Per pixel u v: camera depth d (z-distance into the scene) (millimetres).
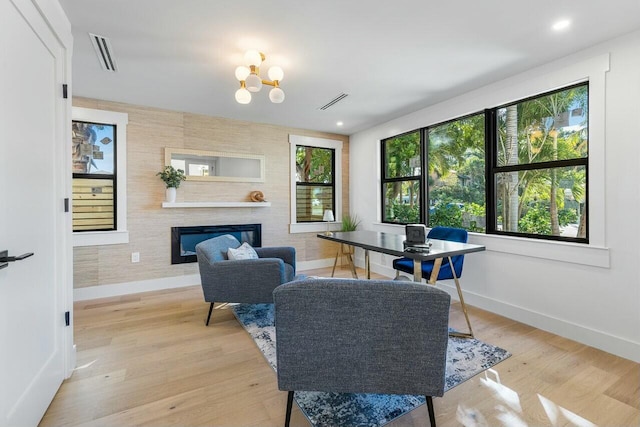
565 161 2480
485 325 2648
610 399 1654
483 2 1765
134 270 3617
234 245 3258
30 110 1424
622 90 2102
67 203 1848
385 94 3229
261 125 4387
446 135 3557
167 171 3680
